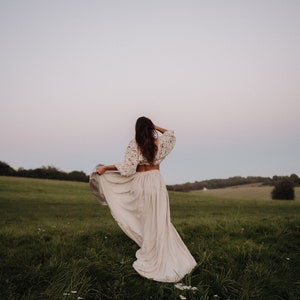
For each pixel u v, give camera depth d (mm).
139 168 5457
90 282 4297
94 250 5391
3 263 4832
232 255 5547
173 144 5590
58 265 4660
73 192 35688
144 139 5250
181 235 6996
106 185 5508
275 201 35062
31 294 3959
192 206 26438
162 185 5312
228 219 9781
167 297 4141
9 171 64688
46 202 25688
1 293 3877
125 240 6543
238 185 75562
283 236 7031
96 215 17969
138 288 4348
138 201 5336
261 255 5625
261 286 4465
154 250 4984
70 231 7715
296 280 4836
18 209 20000
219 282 4398
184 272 4711
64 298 3766
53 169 68000
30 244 6172
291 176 70500
